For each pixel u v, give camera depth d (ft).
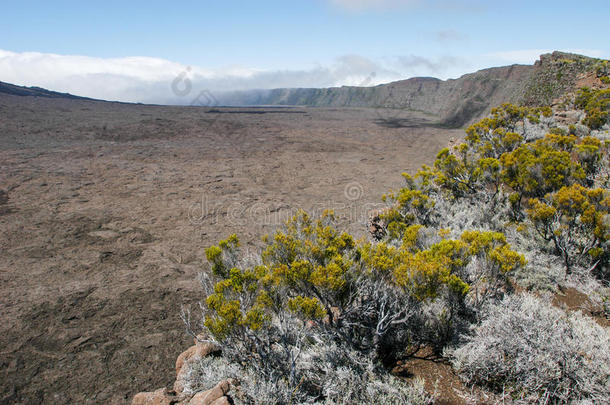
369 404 10.91
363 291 14.28
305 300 11.87
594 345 12.01
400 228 24.52
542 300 15.67
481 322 14.06
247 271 13.93
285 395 11.21
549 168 23.47
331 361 12.64
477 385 11.82
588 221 18.15
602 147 29.96
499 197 26.66
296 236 18.38
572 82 71.31
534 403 10.66
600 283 17.15
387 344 14.30
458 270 15.34
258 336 13.10
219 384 12.06
